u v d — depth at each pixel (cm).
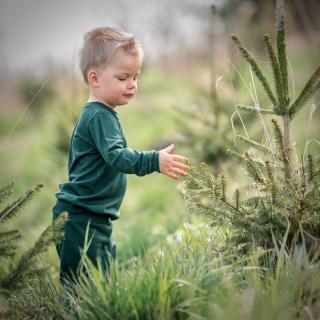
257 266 264
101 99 300
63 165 774
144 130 1240
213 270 252
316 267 257
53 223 258
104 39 294
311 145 746
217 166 486
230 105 522
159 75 1792
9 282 253
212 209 279
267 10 1129
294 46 1411
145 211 682
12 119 1783
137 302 239
